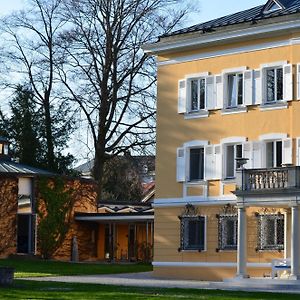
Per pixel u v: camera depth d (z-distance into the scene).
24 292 27.30
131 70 59.66
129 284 33.25
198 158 41.78
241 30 39.56
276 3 40.72
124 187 68.06
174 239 41.94
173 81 42.59
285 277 35.75
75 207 58.47
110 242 58.66
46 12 62.06
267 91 39.34
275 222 38.47
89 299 24.97
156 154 43.00
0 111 66.31
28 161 64.12
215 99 40.94
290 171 35.31
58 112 63.97
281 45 38.72
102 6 59.12
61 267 46.50
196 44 41.41
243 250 36.62
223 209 40.22
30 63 63.59
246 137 39.78
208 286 33.84
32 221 56.28
